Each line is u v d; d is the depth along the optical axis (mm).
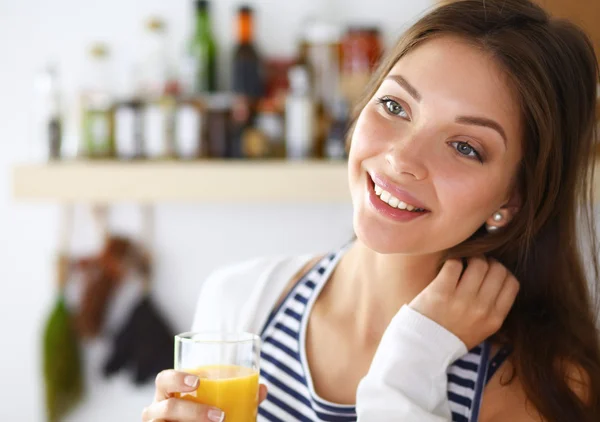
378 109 1095
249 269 1362
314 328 1261
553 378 1160
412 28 1094
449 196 1053
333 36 2275
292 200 2330
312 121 2229
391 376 1097
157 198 2213
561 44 1101
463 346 1135
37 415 2500
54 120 2301
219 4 2404
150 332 2412
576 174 1176
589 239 1226
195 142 2234
